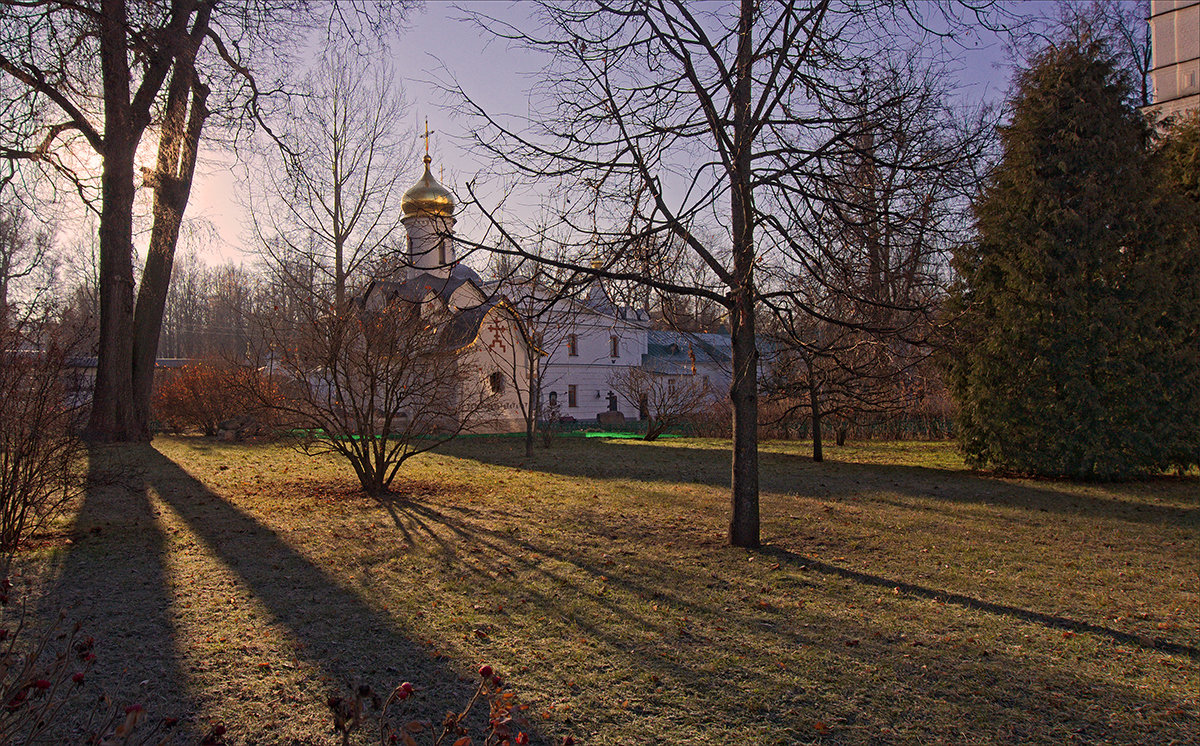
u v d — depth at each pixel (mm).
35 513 7734
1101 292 14156
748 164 7438
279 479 13305
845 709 4164
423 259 28109
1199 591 6625
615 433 29922
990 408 14906
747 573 7004
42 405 7309
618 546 8047
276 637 5066
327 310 11227
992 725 4020
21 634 4902
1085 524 9734
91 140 15406
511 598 6094
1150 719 4113
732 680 4520
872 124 6949
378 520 9359
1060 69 14203
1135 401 13922
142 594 5957
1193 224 14602
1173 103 27172
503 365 29219
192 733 3686
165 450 18250
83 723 3693
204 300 66125
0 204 12227
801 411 24797
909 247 7305
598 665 4711
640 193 7375
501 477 14234
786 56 7051
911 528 9328
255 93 16734
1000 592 6543
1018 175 14547
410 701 4121
